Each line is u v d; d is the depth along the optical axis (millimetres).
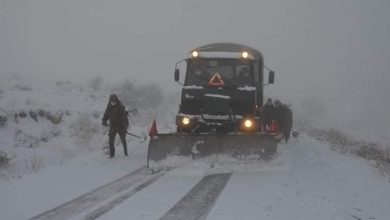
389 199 9711
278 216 8023
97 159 13992
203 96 13945
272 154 12273
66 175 11727
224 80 14297
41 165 13508
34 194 9805
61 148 16078
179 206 8688
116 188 10250
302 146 17547
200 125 13805
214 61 14414
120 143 17281
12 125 16281
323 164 13508
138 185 10531
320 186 10445
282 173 11695
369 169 13430
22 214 8352
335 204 8906
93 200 9219
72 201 9164
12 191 10117
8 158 12961
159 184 10602
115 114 14227
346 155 16703
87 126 19109
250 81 14273
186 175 11523
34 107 18594
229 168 12023
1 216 8250
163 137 12367
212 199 9211
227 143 12391
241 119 13664
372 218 8148
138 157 14305
